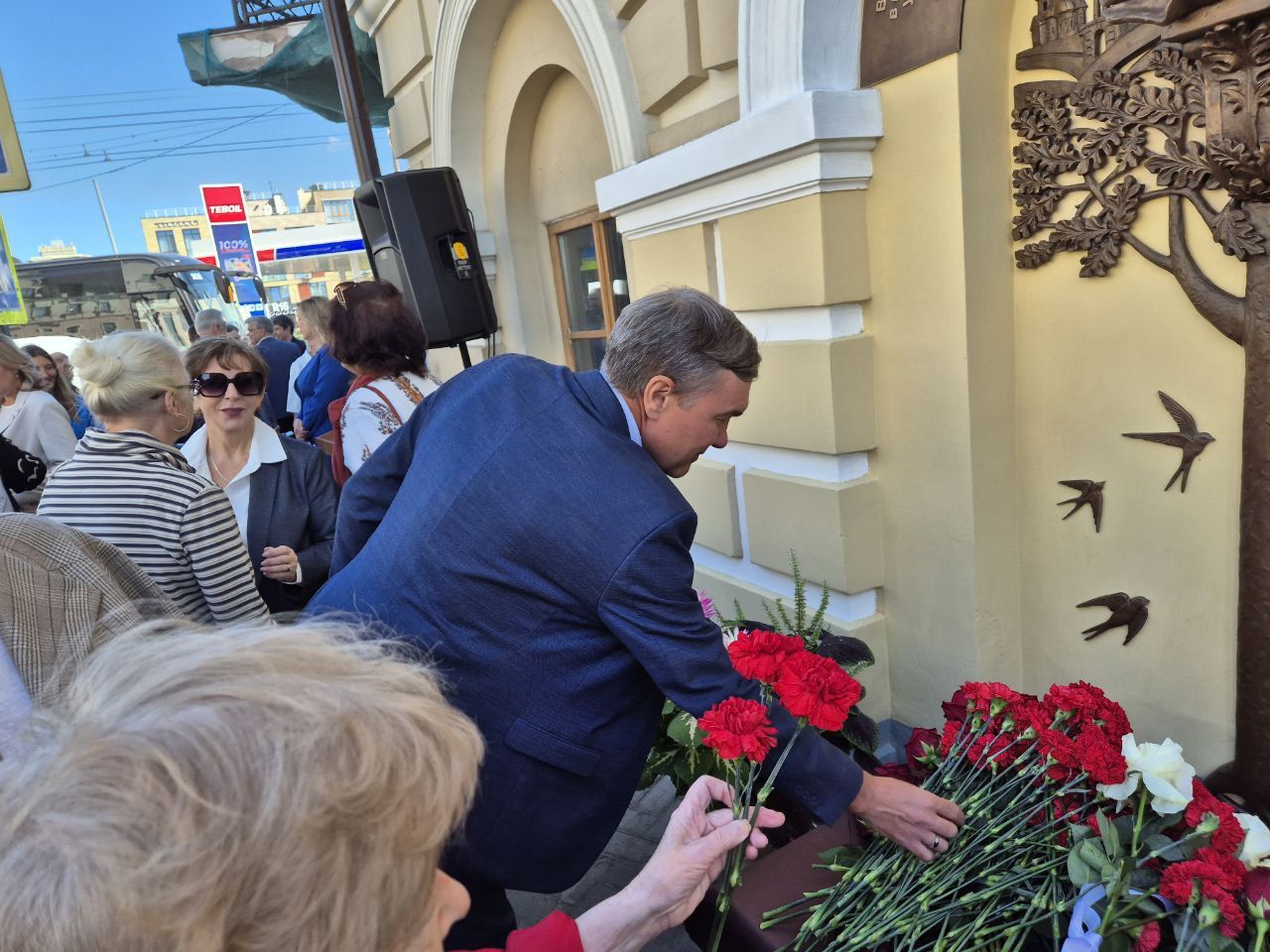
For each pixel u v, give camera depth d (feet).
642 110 9.49
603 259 13.08
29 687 3.67
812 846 4.40
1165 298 5.52
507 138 13.94
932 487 7.08
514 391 4.40
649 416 4.27
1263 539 5.08
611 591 3.73
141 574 4.44
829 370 7.26
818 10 6.61
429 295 11.82
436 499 4.13
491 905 4.67
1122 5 4.50
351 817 1.56
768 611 7.57
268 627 2.00
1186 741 6.07
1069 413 6.38
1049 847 4.04
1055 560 6.77
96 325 36.11
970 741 4.50
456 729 1.90
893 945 3.88
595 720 4.12
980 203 6.29
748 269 7.95
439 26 13.57
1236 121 4.66
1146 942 3.46
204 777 1.51
